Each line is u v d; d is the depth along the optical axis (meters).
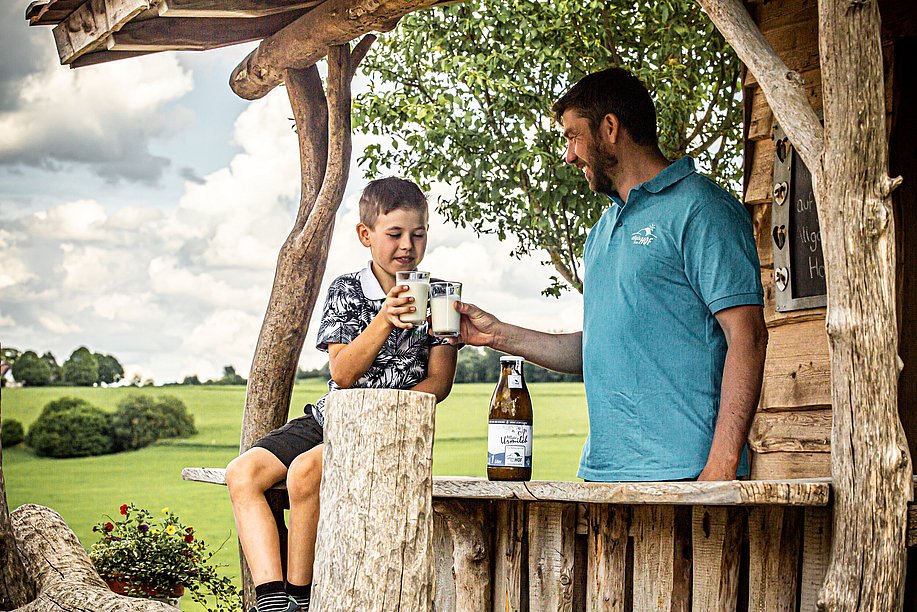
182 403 30.69
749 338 2.91
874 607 2.55
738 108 6.51
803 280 4.23
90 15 4.10
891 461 2.56
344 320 3.59
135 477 29.33
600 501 2.66
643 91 3.29
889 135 4.08
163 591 5.44
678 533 3.00
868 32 2.64
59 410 29.58
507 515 3.34
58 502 26.66
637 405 3.08
